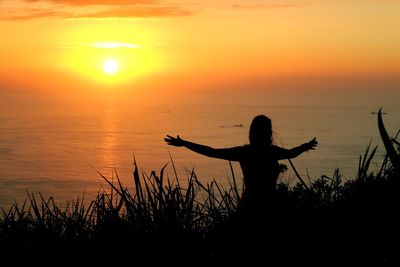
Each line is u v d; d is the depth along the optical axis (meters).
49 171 159.38
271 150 4.58
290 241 3.45
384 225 3.40
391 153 3.53
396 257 3.21
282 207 3.80
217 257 3.43
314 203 3.74
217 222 3.74
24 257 3.50
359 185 3.62
